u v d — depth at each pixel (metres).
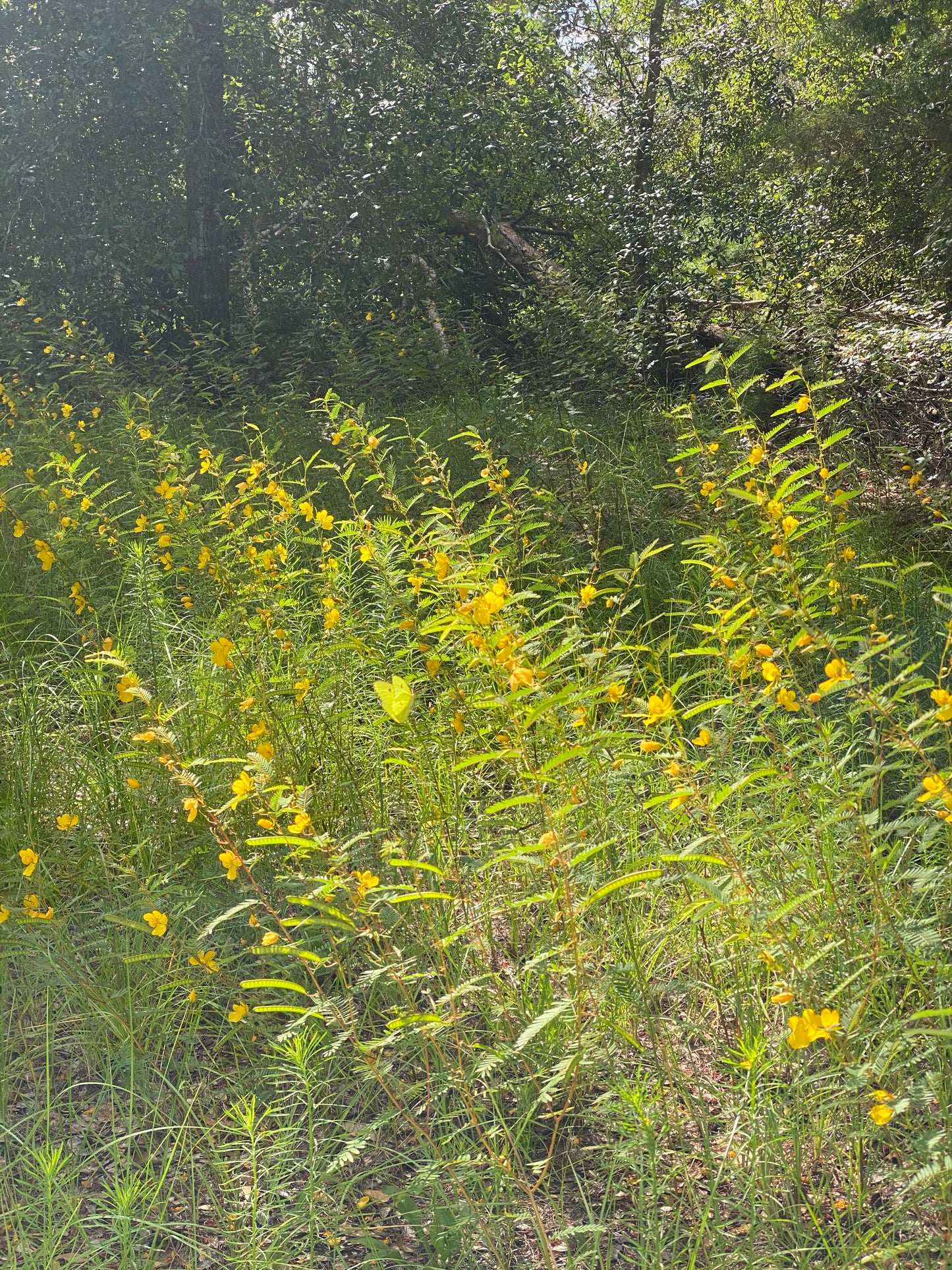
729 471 4.76
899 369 7.47
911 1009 2.29
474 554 3.28
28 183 10.98
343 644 3.34
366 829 3.18
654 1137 2.06
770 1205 2.02
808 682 3.49
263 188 11.90
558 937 2.62
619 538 5.54
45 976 2.74
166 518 4.04
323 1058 2.38
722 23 14.72
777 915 2.05
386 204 12.16
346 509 6.32
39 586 5.13
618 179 12.52
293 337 11.70
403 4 12.73
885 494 6.21
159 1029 2.62
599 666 3.34
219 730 3.50
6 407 8.66
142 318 12.03
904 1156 2.04
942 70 10.95
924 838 2.24
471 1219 2.01
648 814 3.09
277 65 12.39
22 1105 2.44
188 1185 2.23
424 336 10.79
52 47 10.95
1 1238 2.09
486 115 12.36
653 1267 1.89
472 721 2.99
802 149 11.59
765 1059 2.30
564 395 9.27
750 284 12.01
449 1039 2.47
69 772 3.67
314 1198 2.12
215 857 3.21
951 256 10.13
